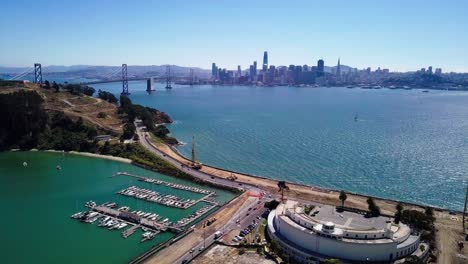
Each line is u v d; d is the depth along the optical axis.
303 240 144.75
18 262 144.00
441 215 187.25
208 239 160.75
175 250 151.50
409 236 147.25
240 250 150.62
